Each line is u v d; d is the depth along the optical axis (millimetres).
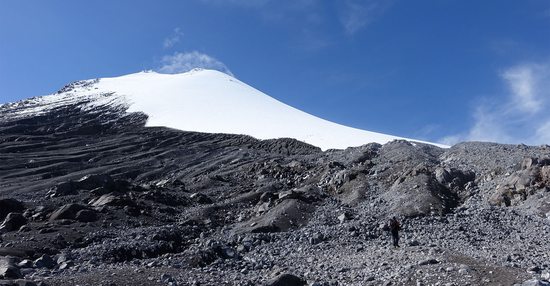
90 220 41500
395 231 30922
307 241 36594
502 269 22234
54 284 19984
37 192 73938
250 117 158250
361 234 36938
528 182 44719
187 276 23516
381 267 25094
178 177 88188
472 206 44625
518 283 19641
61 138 123375
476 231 35781
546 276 20672
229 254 29875
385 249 30750
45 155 106250
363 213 44875
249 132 138125
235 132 138625
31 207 45312
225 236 40406
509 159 54281
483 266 22922
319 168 64438
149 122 151875
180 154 108000
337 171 60531
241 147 114562
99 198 48906
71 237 35375
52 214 42062
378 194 50875
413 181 49344
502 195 44719
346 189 54250
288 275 21984
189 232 40438
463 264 22953
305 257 31062
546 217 38812
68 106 168125
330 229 39188
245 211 49812
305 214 45344
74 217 41531
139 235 36594
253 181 67250
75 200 49562
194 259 27828
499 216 40500
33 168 95312
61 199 49562
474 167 55781
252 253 33906
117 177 89812
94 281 20969
